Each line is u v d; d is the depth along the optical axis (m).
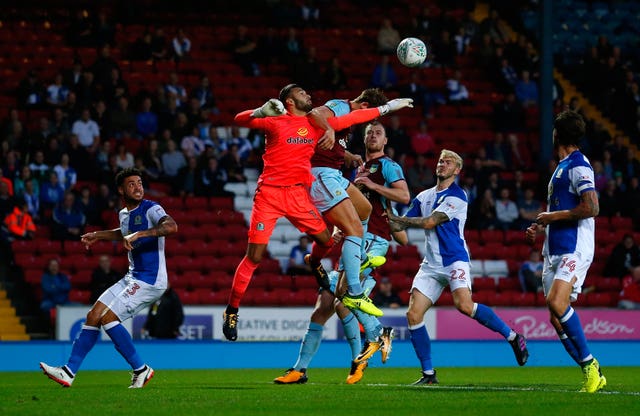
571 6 48.41
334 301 18.61
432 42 43.38
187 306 28.75
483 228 35.88
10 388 17.14
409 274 34.44
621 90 43.47
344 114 16.27
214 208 35.25
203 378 21.89
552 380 20.89
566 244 15.55
